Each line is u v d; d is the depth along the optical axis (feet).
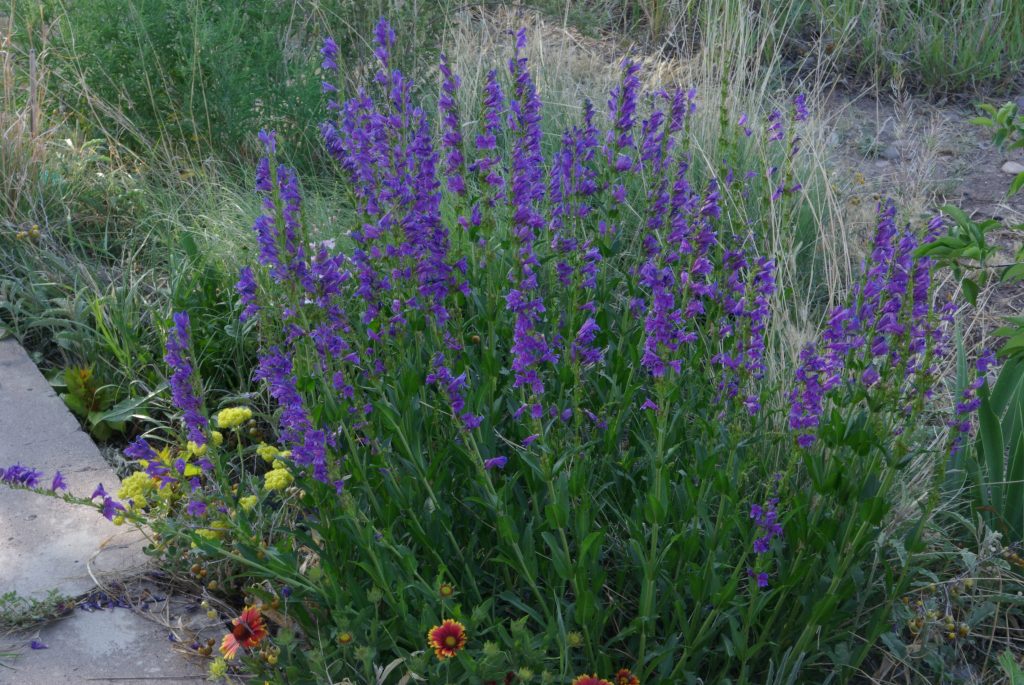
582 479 8.14
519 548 8.26
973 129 20.58
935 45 22.18
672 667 8.54
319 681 7.93
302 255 7.94
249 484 10.33
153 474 8.77
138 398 12.36
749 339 7.82
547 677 7.57
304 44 18.75
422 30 17.90
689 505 8.43
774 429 9.71
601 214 10.39
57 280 14.07
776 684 8.14
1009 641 9.49
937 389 11.44
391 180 8.75
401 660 7.75
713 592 8.00
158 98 17.02
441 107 9.16
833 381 8.10
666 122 10.18
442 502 8.86
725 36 18.22
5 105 16.42
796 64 22.72
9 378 12.70
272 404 12.31
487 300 9.40
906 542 8.75
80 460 11.39
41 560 9.96
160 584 9.80
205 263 13.55
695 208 7.73
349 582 8.29
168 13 17.19
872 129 20.38
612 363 9.86
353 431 8.55
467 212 9.55
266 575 8.50
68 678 8.71
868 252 8.76
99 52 16.70
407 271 8.86
